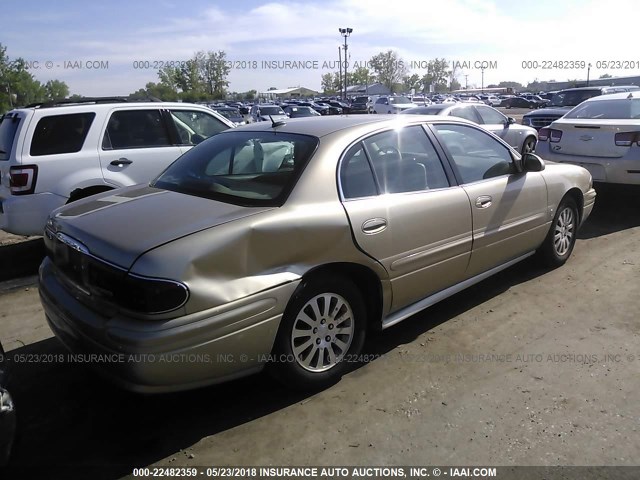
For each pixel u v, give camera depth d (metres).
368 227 3.16
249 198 3.02
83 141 5.60
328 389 3.17
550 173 4.71
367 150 3.38
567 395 3.02
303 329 3.00
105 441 2.76
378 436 2.73
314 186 3.04
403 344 3.69
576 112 7.92
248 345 2.71
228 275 2.62
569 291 4.50
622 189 7.07
